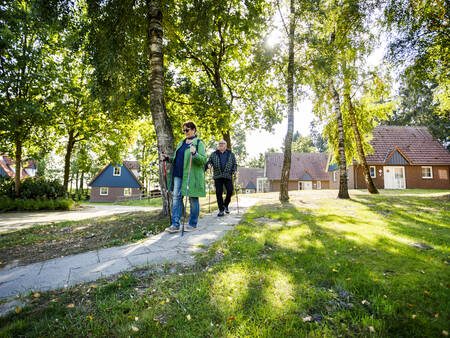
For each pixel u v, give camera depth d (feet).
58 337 5.16
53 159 158.51
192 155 13.64
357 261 9.02
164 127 18.07
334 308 6.06
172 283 7.55
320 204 28.53
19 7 39.24
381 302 6.13
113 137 62.28
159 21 18.92
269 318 5.61
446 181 76.79
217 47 39.58
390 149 80.79
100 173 127.95
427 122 56.85
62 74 50.11
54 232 18.61
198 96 36.04
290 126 33.04
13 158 53.83
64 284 7.90
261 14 29.89
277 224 16.31
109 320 5.73
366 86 38.34
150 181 140.05
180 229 14.80
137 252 10.76
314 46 31.07
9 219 36.70
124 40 23.08
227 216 20.08
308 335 5.08
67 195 64.90
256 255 9.87
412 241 11.92
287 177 32.89
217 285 7.22
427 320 5.43
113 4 21.30
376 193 43.34
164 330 5.33
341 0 32.30
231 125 45.52
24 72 47.06
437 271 8.00
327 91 38.06
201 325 5.47
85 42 24.84
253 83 41.29
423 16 24.64
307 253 10.02
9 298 7.04
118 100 25.21
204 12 24.06
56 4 20.22
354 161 76.48
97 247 12.09
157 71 18.29
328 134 44.27
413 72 27.17
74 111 56.24
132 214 24.11
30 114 44.60
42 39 43.83
